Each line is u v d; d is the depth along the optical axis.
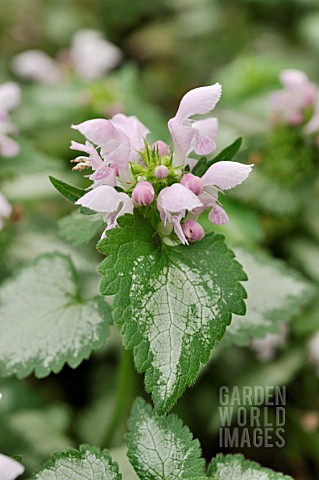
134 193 0.33
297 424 0.43
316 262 0.45
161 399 0.32
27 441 0.41
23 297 0.36
